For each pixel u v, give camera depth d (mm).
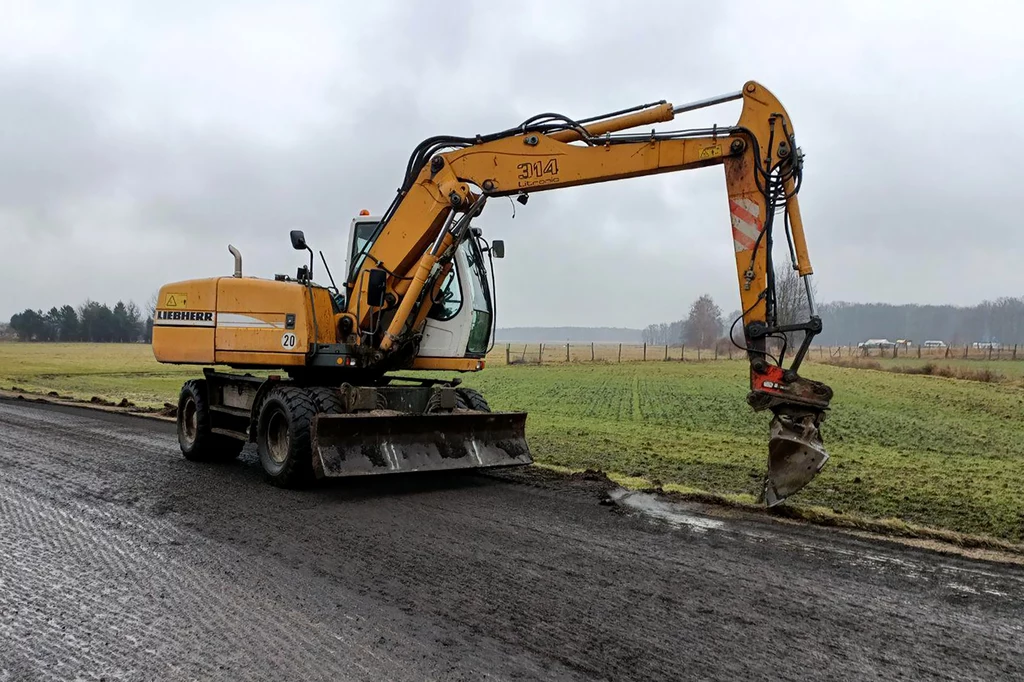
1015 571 5035
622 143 6996
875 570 5020
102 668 3592
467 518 6336
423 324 8258
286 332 8203
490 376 30891
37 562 5176
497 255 9305
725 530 5984
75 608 4344
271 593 4555
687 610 4301
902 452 11594
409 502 6945
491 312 9234
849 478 8977
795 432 6422
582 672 3537
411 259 8055
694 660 3672
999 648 3852
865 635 3992
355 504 6863
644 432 13352
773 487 6484
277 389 7809
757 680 3479
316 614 4223
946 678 3520
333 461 7008
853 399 21297
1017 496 7883
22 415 14242
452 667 3576
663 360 49250
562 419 15523
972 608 4379
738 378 30125
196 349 8797
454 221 7789
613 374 32375
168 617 4199
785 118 6434
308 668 3566
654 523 6191
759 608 4344
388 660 3648
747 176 6543
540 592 4570
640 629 4035
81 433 11703
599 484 7754
